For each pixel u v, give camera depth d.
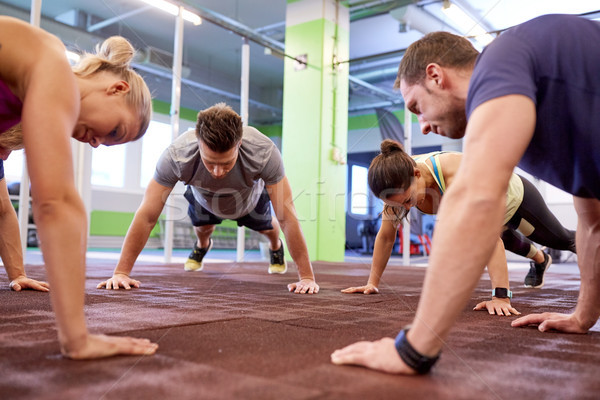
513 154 0.68
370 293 2.13
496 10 6.15
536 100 0.79
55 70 0.79
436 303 0.70
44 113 0.75
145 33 8.55
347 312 1.51
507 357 0.92
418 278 3.23
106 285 2.12
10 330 1.08
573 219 7.43
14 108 0.87
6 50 0.80
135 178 10.80
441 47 0.88
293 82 6.35
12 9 7.11
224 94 10.55
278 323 1.28
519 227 2.28
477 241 0.66
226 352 0.91
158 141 10.86
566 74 0.77
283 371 0.77
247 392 0.66
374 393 0.67
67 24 7.50
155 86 9.69
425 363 0.74
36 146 0.74
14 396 0.63
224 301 1.75
